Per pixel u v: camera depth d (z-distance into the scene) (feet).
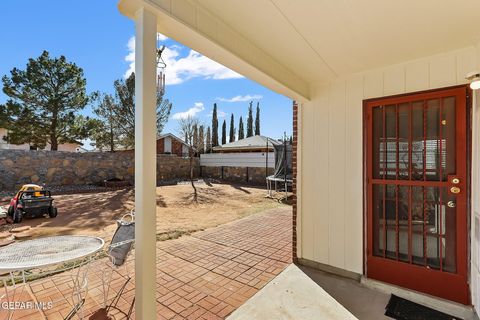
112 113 35.83
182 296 8.39
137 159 5.06
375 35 7.07
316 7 5.76
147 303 5.04
